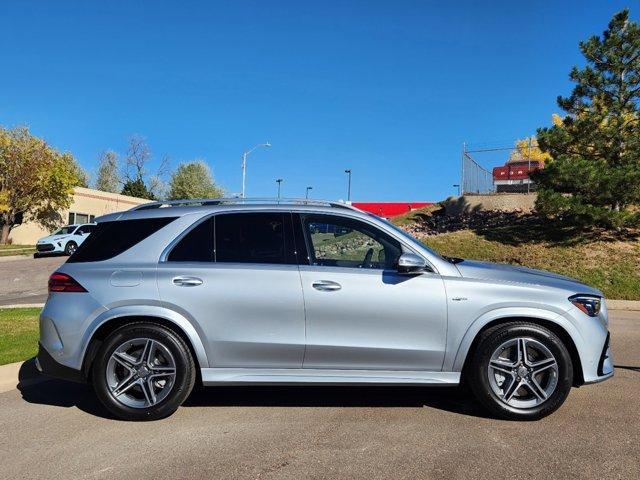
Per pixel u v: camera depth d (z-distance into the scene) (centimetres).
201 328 476
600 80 1812
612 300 1372
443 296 479
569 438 437
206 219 507
